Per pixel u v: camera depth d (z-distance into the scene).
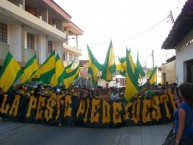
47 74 16.84
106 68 17.66
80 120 14.25
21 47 26.02
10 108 15.41
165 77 34.03
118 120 13.87
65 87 18.77
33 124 14.74
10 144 10.30
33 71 17.50
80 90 17.62
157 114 14.22
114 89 16.44
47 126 14.30
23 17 25.67
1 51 24.69
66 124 14.55
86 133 12.43
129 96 13.69
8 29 26.03
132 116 14.13
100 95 14.98
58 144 10.23
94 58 18.41
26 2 30.38
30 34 29.83
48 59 16.89
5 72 15.59
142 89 17.08
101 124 13.86
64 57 45.62
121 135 11.82
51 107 14.70
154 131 12.52
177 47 20.73
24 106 15.27
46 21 32.78
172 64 26.69
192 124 4.91
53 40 36.12
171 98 14.44
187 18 11.50
